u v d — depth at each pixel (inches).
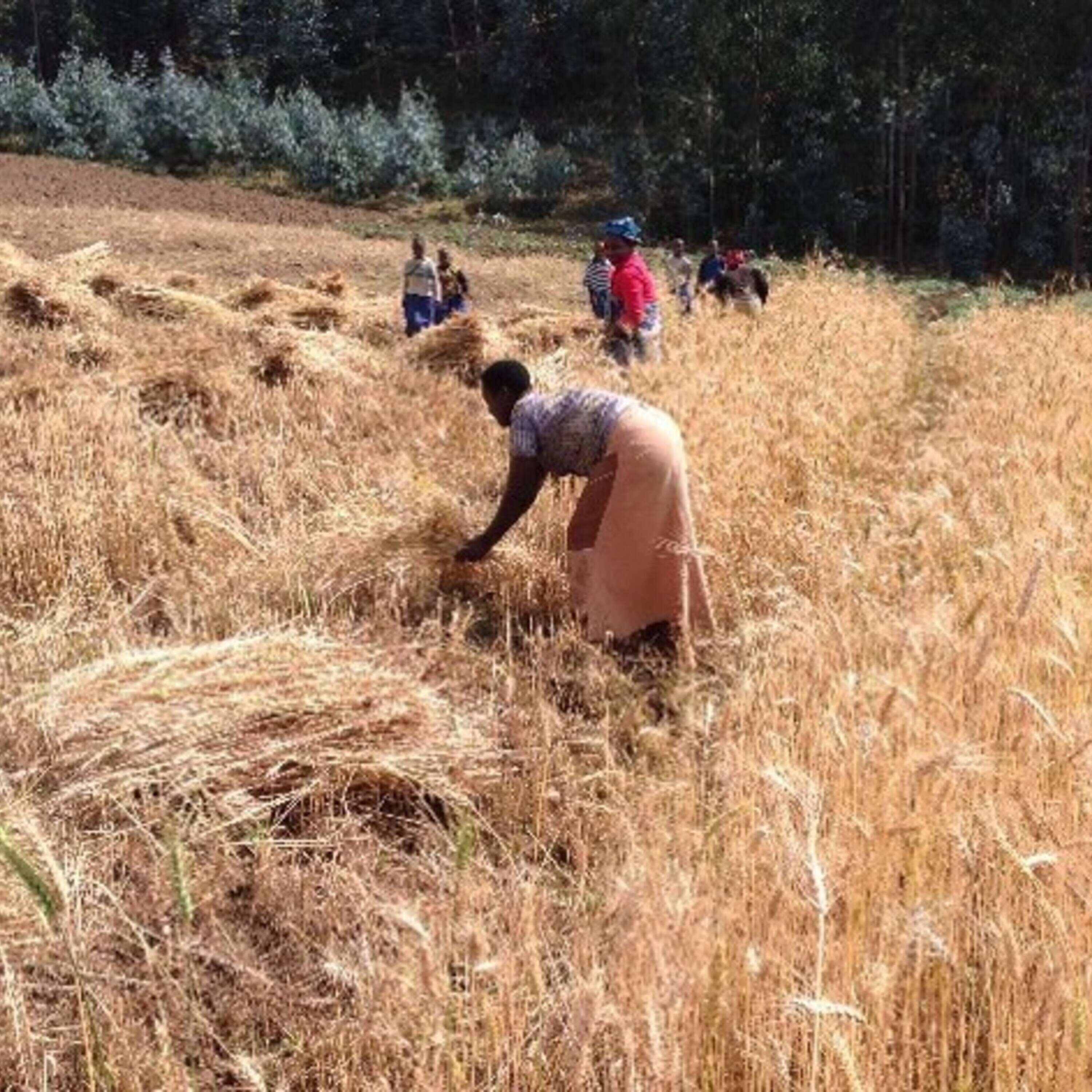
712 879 134.6
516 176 1866.4
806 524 273.4
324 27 2573.8
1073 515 268.7
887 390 492.7
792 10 1739.7
